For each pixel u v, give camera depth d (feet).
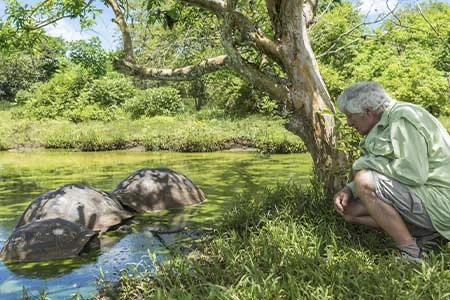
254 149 38.47
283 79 13.20
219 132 41.29
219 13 13.79
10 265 11.98
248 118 54.65
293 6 12.33
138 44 18.72
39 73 94.17
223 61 14.01
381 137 9.51
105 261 12.05
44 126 51.29
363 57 30.71
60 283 10.71
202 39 18.24
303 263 9.08
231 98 62.64
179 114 67.21
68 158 35.58
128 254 12.51
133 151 40.70
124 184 17.93
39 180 24.71
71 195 15.38
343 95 10.05
